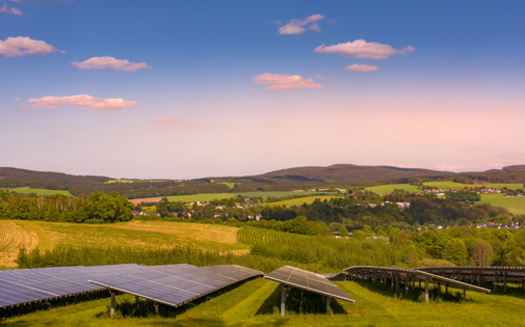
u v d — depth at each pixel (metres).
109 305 35.56
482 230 186.88
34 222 168.62
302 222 199.75
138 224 189.00
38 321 29.58
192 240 149.88
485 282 52.78
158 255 83.50
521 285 48.16
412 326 27.88
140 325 27.91
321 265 112.12
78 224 172.75
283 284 33.25
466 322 29.05
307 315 32.56
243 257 93.88
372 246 136.00
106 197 190.88
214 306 37.34
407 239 193.75
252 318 31.52
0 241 120.88
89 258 75.12
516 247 134.50
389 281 57.12
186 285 37.38
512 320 29.45
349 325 28.53
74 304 38.03
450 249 137.12
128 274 37.12
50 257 72.50
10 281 35.34
